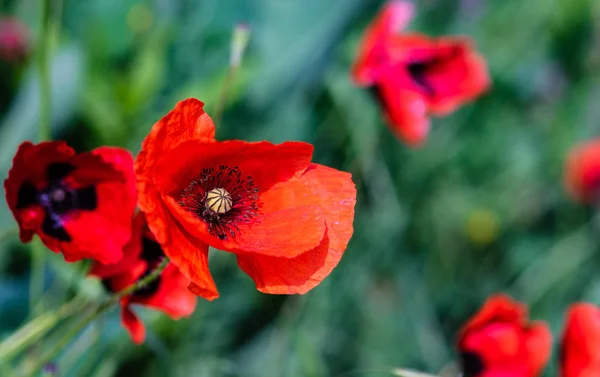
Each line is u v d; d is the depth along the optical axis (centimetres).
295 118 79
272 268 48
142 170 45
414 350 81
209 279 46
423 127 71
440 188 94
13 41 76
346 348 79
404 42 72
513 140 104
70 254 48
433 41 75
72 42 72
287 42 79
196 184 48
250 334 75
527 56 108
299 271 48
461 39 74
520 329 61
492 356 61
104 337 62
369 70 71
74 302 53
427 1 100
